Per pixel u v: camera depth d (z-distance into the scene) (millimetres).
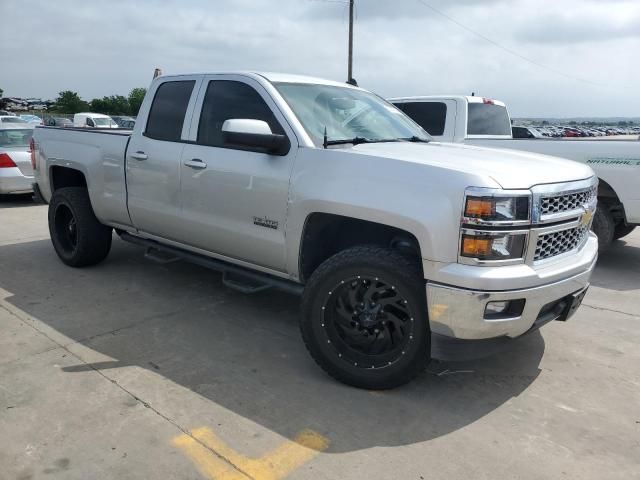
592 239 3850
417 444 2842
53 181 5930
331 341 3404
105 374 3488
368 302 3303
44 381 3375
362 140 3875
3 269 5742
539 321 3193
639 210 5918
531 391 3426
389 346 3318
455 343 3270
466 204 2900
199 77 4406
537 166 3312
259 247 3869
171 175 4402
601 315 4789
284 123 3740
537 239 3061
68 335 4086
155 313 4574
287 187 3600
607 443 2891
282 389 3373
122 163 4887
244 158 3871
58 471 2561
